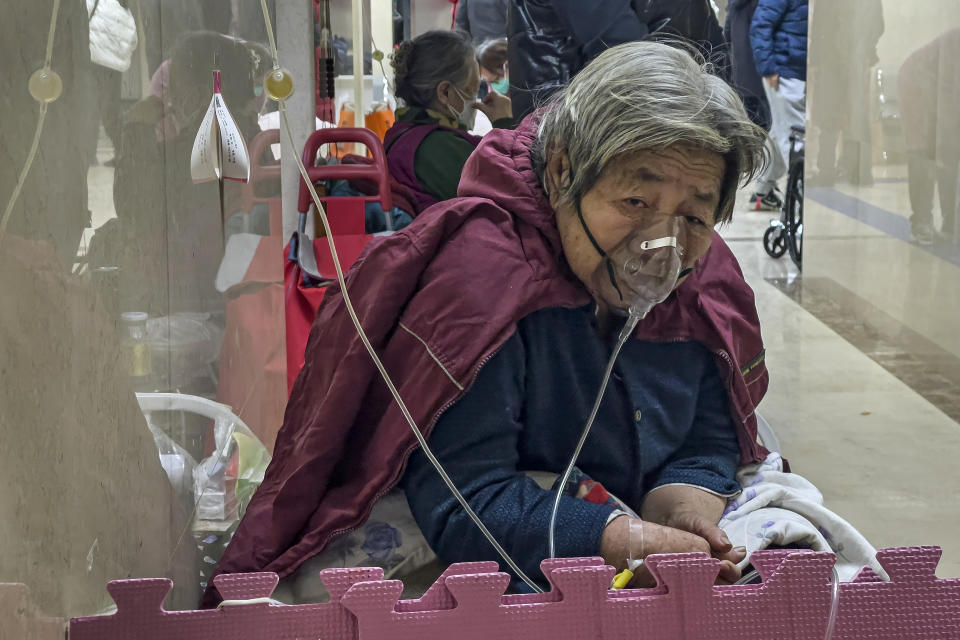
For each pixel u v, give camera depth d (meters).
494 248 1.09
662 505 1.13
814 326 3.54
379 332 1.10
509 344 1.08
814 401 2.80
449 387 1.05
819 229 3.80
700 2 2.51
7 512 0.61
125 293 0.88
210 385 1.24
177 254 1.08
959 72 2.74
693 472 1.17
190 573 1.14
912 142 3.03
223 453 1.32
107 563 0.82
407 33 3.96
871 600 0.78
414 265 1.09
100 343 0.81
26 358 0.65
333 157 3.15
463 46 2.67
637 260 1.02
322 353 1.19
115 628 0.74
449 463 1.05
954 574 1.76
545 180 1.11
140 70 0.93
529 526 1.00
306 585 1.08
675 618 0.77
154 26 0.98
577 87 1.06
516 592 1.01
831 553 0.78
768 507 1.13
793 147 4.38
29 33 0.65
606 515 1.00
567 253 1.10
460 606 0.75
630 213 1.02
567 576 0.76
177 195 1.08
